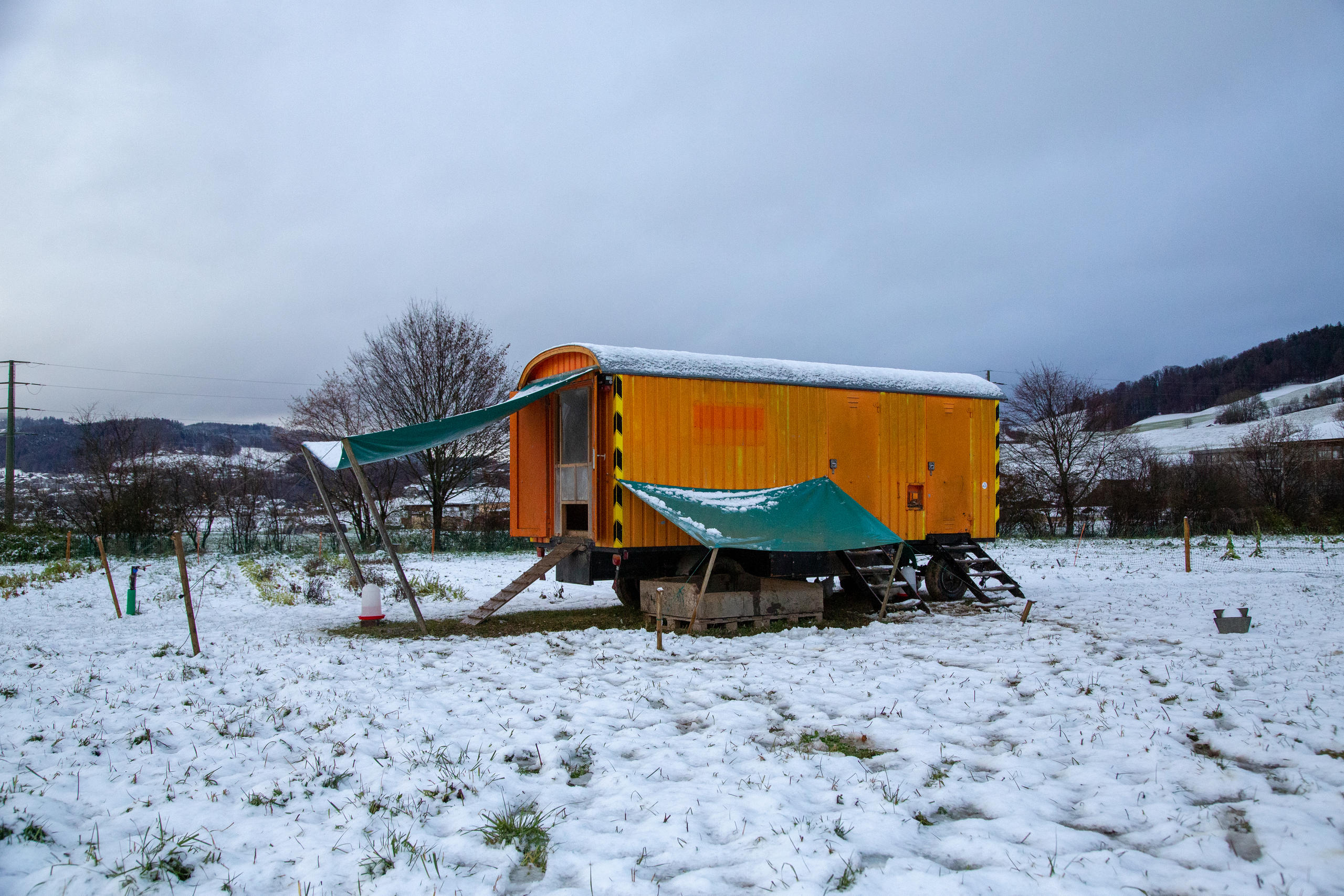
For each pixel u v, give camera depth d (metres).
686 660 8.41
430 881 3.59
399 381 28.92
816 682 7.21
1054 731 5.59
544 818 4.27
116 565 23.00
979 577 12.63
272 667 8.02
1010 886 3.42
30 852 3.82
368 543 27.66
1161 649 8.54
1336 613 10.95
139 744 5.57
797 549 10.02
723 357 11.57
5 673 7.91
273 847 3.98
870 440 12.48
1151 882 3.44
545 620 11.57
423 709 6.37
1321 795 4.24
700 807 4.36
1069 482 35.88
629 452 10.57
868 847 3.86
